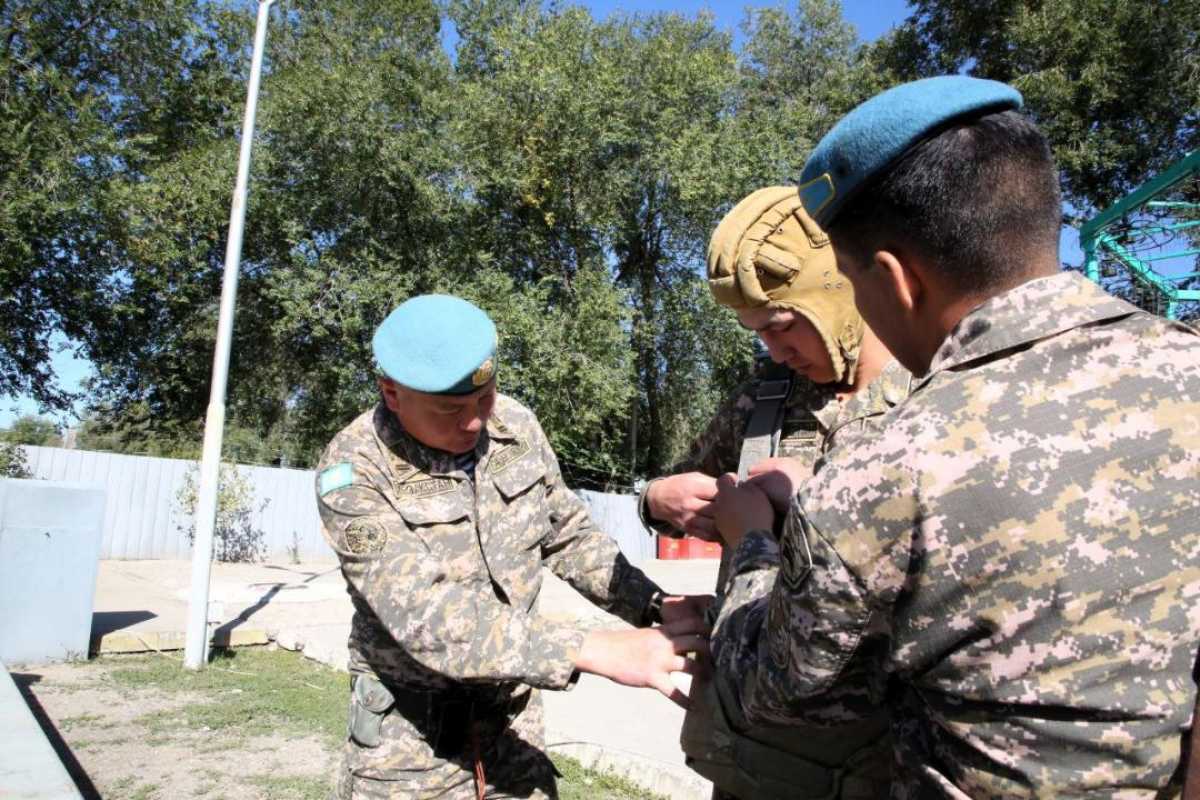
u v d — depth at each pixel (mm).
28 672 6230
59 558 6633
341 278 18422
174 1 19234
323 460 2059
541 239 21703
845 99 22391
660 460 26094
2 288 17250
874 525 1014
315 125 18203
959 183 1021
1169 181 7551
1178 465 944
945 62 20016
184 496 15242
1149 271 9195
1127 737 903
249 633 7582
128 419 23328
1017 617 928
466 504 2111
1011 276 1049
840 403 1688
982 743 969
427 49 22281
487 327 1956
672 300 22469
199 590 6723
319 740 4988
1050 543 919
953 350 1057
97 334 20406
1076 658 912
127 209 17250
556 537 2275
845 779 1470
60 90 16562
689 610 1973
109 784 4184
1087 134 17172
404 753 2027
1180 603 921
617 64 21484
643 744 4617
